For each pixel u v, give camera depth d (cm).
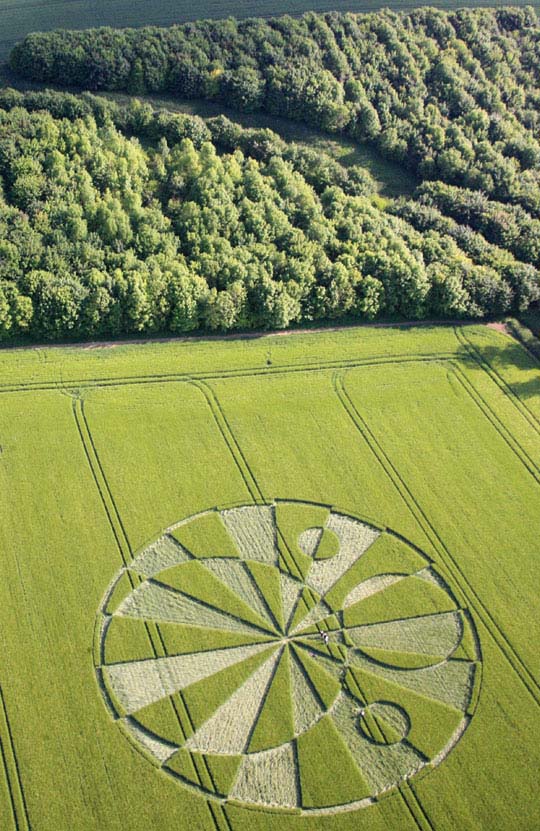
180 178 10519
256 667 6688
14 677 6378
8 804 5750
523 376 9469
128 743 6125
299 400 8894
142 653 6656
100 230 9888
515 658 6800
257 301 9588
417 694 6569
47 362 8994
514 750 6247
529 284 10156
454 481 8175
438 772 6116
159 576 7188
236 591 7162
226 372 9125
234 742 6216
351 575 7331
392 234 10425
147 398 8731
